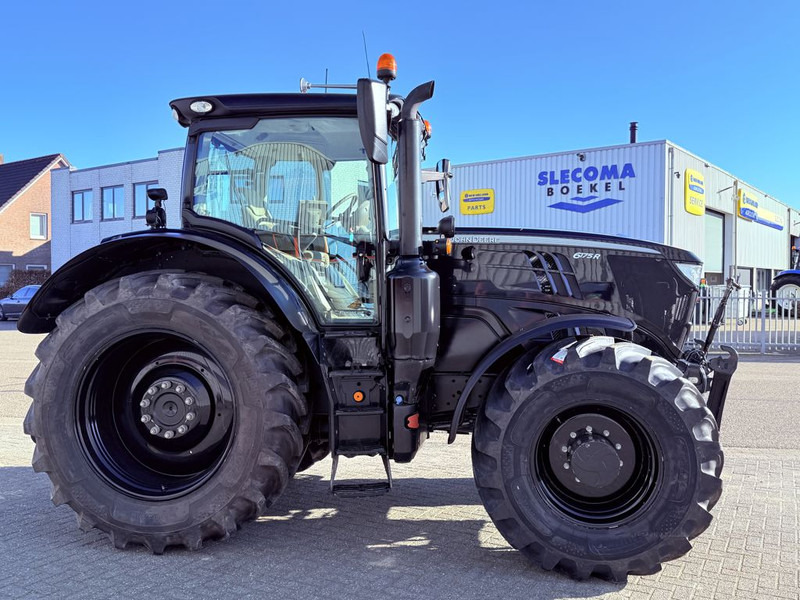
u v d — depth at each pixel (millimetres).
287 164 3541
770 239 30250
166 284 3281
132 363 3531
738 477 4574
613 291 3641
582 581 2961
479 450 3072
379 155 3006
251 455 3186
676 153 19000
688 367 3629
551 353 3076
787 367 10797
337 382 3301
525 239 3650
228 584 2916
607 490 3061
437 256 3588
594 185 19734
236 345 3201
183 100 3492
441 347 3586
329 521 3740
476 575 3012
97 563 3156
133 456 3504
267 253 3430
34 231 35656
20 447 5555
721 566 3104
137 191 27578
